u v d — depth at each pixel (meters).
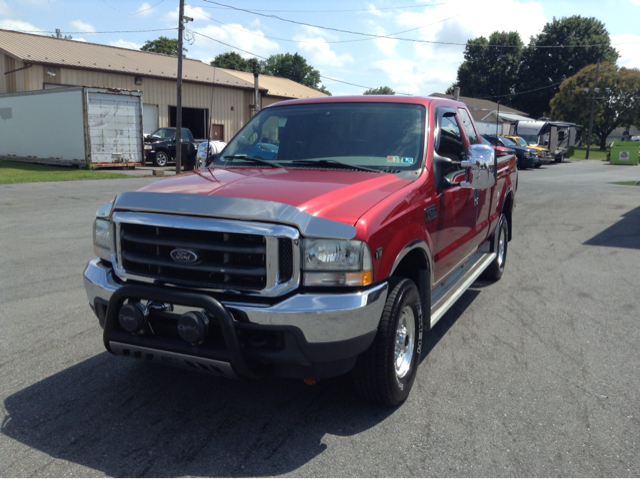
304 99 4.72
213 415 3.37
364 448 3.03
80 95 21.05
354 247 2.91
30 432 3.12
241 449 3.00
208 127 4.57
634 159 41.19
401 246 3.29
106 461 2.86
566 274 7.15
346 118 4.31
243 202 2.93
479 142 5.50
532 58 74.38
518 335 4.90
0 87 27.22
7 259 7.14
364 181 3.49
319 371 3.01
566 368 4.18
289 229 2.84
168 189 3.25
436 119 4.30
